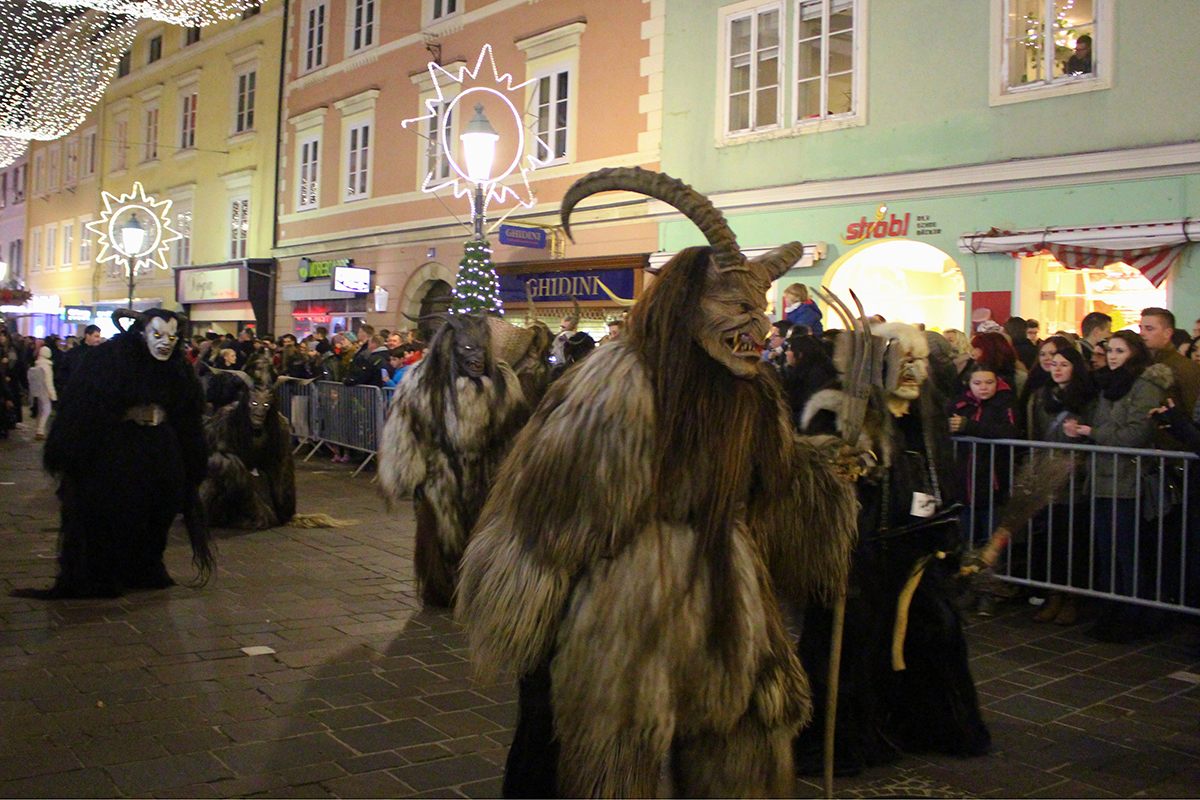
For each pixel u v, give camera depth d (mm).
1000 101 11203
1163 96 10031
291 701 4570
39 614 5891
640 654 2438
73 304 35062
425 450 6203
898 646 3770
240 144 25641
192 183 27719
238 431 8664
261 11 24875
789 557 2941
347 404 13430
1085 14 10672
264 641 5484
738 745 2566
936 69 11750
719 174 14070
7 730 4133
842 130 12641
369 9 21234
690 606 2480
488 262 11656
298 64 23484
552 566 2471
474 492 6191
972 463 6484
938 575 4031
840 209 12719
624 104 15438
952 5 11602
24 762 3818
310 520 9000
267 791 3637
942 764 4020
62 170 35938
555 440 2486
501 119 17703
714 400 2547
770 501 2820
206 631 5637
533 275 16734
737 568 2555
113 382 6070
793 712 2645
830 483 2941
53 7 20547
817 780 3818
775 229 13438
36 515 9359
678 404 2498
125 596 6367
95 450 6133
